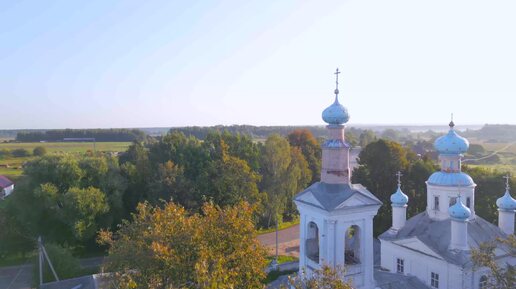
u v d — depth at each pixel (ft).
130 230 76.89
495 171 219.82
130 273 64.80
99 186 188.44
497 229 122.11
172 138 224.33
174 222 70.13
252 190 204.13
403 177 204.64
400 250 120.98
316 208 83.71
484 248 86.33
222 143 226.58
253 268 70.85
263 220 233.35
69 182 181.98
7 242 178.70
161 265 64.95
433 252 109.50
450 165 125.80
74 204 169.27
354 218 83.15
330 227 81.25
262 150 241.55
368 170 213.87
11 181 324.60
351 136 510.99
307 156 303.07
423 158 231.71
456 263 103.35
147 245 67.15
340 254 82.17
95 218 183.32
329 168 85.20
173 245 65.92
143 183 210.38
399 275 108.17
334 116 84.33
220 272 56.70
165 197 195.83
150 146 237.66
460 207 105.91
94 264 175.94
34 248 177.47
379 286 100.01
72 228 169.78
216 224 72.59
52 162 183.32
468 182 122.52
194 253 65.92
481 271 104.53
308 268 87.40
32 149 570.46
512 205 126.31
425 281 112.37
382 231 203.41
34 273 142.41
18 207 177.17
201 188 201.05
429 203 127.65
